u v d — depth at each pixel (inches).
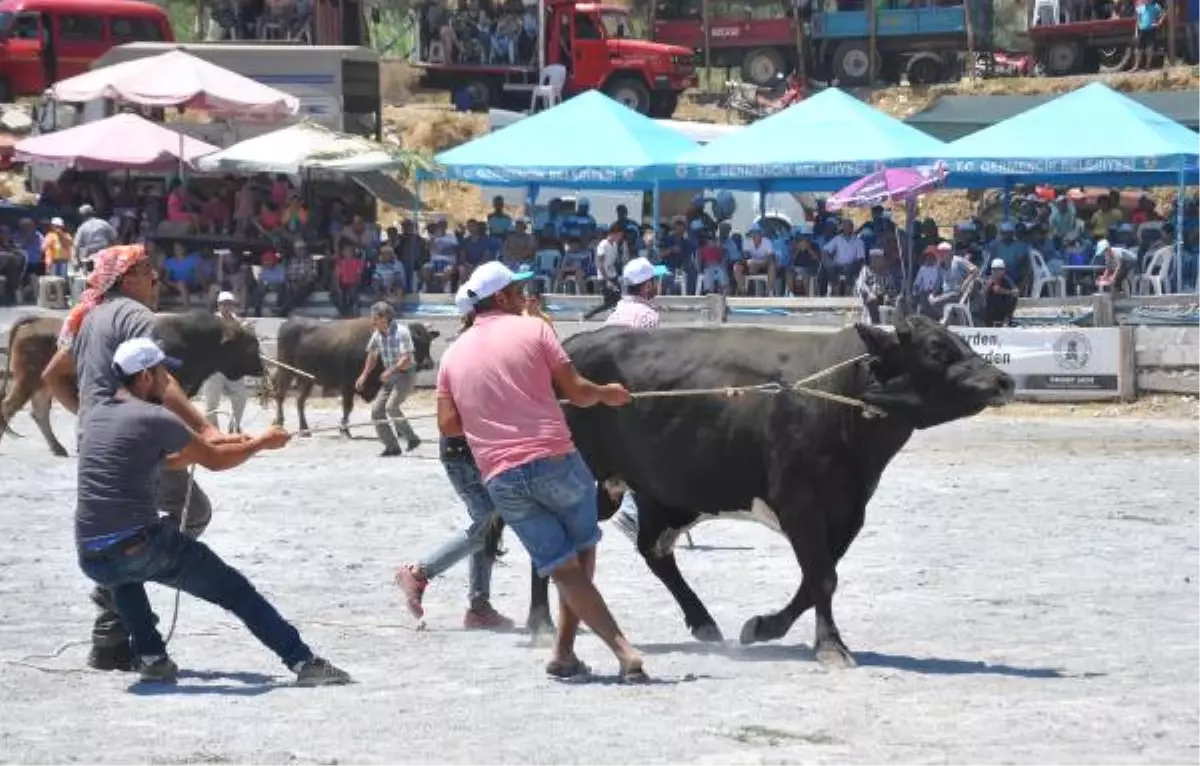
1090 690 470.3
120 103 1972.2
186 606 620.1
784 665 511.8
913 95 2564.0
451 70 2433.6
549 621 557.3
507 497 475.8
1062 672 497.7
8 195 2048.5
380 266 1643.7
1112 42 2544.3
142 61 1824.6
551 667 493.0
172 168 1768.0
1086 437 1223.5
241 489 966.4
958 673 496.4
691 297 1535.4
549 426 476.7
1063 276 1635.1
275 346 1487.5
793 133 1648.6
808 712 439.5
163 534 473.1
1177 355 1374.3
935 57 2620.6
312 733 420.8
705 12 2652.6
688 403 531.2
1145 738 407.8
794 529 515.8
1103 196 1925.4
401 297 1621.6
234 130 1946.4
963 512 863.1
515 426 475.5
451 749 401.4
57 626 586.2
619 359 542.6
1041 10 2605.8
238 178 1857.8
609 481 557.9
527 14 2439.7
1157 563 709.9
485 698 464.4
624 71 2436.0
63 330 500.4
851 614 599.8
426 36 2437.3
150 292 499.2
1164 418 1336.1
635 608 617.3
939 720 428.5
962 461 1095.0
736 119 2600.9
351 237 1675.7
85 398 481.1
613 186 1817.2
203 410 1416.1
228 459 478.6
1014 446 1173.7
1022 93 2479.1
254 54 1987.0
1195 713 437.7
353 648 547.5
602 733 416.8
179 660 526.9
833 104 1670.8
